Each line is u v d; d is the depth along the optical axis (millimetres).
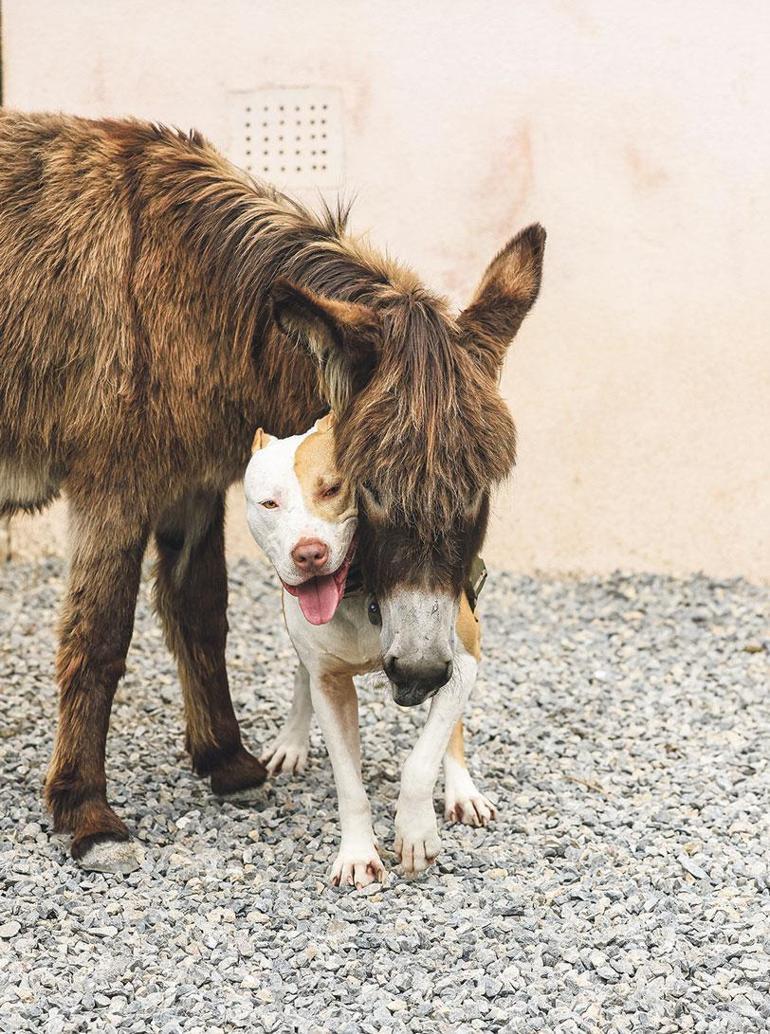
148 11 4703
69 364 3414
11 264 3428
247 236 3377
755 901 3293
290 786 3666
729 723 3953
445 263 4750
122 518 3430
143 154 3469
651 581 4766
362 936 3207
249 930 3242
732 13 4582
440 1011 3057
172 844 3467
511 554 4902
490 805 3547
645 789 3668
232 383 3398
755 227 4641
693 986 3102
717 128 4617
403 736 3836
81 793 3441
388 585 3066
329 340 3092
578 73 4629
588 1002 3070
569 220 4695
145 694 4062
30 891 3328
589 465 4820
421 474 3021
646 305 4711
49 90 4766
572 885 3332
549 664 4258
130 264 3404
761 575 4812
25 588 4727
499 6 4625
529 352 4770
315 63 4684
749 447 4750
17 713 3947
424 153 4695
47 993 3098
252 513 3146
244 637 4387
